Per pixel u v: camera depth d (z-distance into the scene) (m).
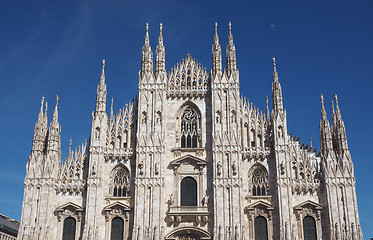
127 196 73.88
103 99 78.81
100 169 74.44
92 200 72.50
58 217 72.69
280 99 77.31
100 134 76.25
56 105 79.31
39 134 77.31
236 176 72.81
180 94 79.69
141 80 80.00
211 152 75.62
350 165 73.31
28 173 74.50
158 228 70.69
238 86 79.00
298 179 73.38
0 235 106.88
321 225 71.12
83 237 70.19
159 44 82.31
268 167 74.56
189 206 72.06
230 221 70.56
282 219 70.31
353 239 69.06
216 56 80.94
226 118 76.75
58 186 74.38
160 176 73.50
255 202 72.12
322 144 75.50
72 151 76.88
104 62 81.56
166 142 77.00
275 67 79.81
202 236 70.56
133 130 78.19
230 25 83.81
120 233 72.00
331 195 71.69
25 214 72.12
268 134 76.62
